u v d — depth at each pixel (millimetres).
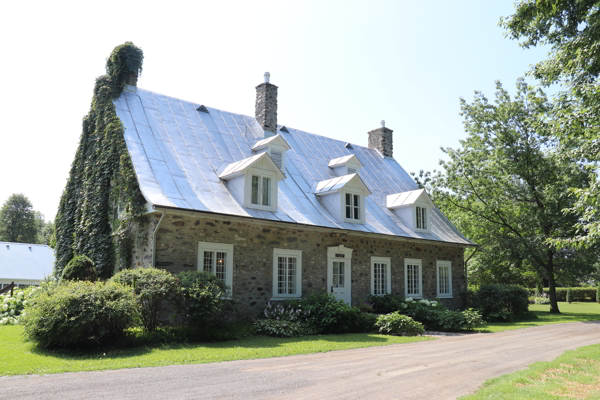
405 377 7289
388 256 19344
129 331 10695
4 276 32656
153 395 5863
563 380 7145
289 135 21219
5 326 13219
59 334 9094
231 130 18484
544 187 24234
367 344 11375
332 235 17266
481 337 13477
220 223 14086
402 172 25547
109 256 14617
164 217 12898
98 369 7527
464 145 26484
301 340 12125
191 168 15055
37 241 57531
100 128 16078
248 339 12023
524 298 21406
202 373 7359
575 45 12141
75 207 17062
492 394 6035
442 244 21625
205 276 11984
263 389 6301
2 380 6625
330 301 14602
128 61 16797
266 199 15477
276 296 15203
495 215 26328
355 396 6004
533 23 13047
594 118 10281
